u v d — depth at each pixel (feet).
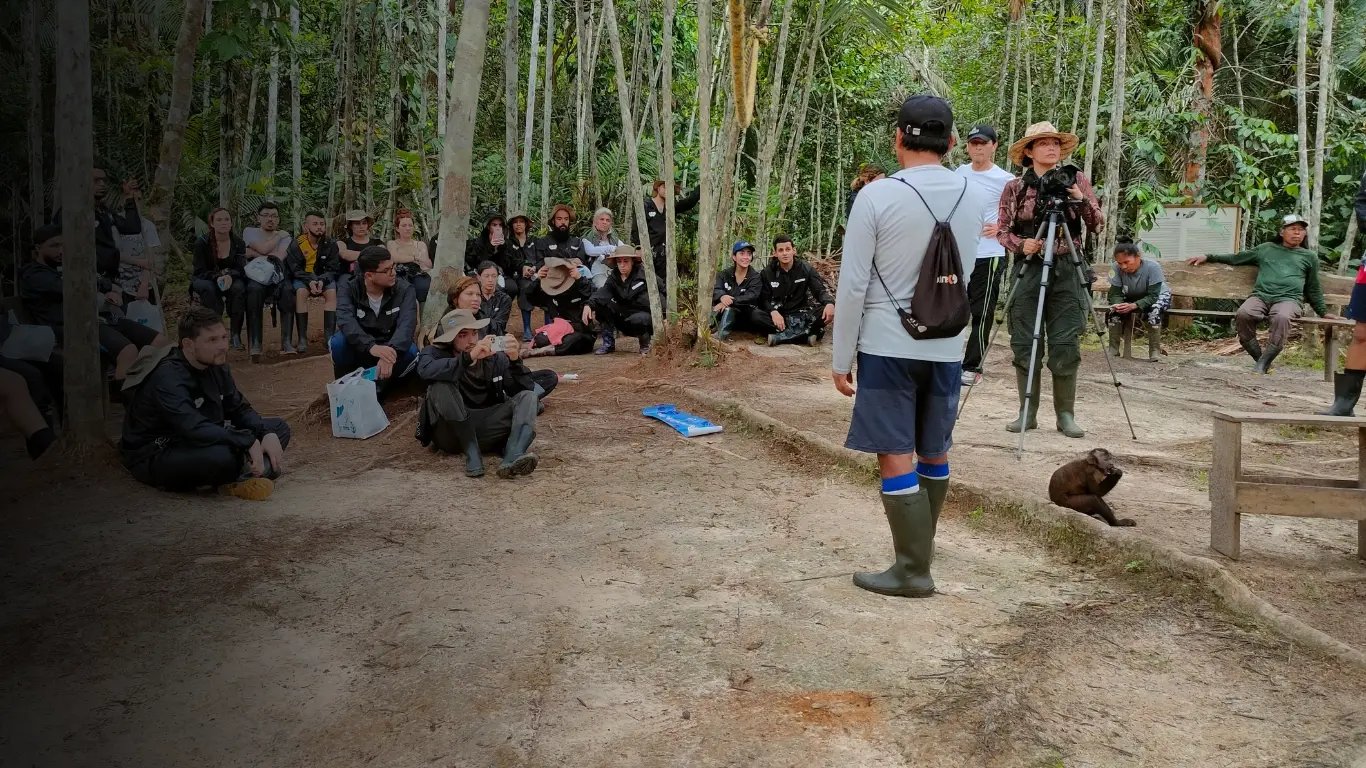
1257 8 40.88
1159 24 42.29
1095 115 36.24
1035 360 18.97
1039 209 20.25
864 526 14.99
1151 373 29.81
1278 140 38.37
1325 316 30.07
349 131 41.32
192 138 45.14
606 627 11.21
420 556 13.60
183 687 9.75
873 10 34.88
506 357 18.52
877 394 11.69
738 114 26.53
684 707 9.35
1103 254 36.86
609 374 27.30
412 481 17.42
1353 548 14.02
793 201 56.65
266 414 23.09
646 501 16.31
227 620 11.34
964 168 25.66
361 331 22.18
